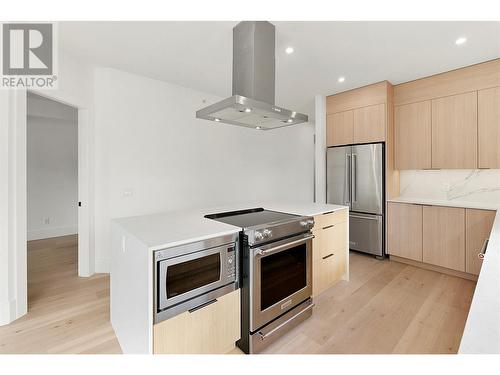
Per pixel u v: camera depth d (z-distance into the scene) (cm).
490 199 308
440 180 345
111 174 302
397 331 193
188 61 282
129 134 314
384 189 345
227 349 170
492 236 143
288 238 194
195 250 144
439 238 301
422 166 331
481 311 67
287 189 542
